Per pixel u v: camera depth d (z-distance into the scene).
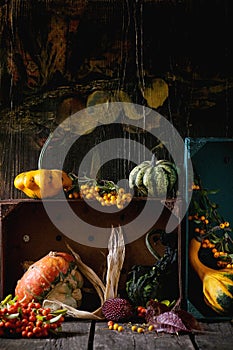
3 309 2.35
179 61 2.74
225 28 2.75
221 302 2.51
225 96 2.75
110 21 2.73
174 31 2.74
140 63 2.74
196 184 2.62
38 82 2.75
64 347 2.21
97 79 2.74
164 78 2.74
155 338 2.32
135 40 2.74
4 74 2.75
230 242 2.69
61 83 2.74
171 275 2.67
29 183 2.54
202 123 2.75
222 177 2.67
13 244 2.72
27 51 2.75
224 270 2.60
